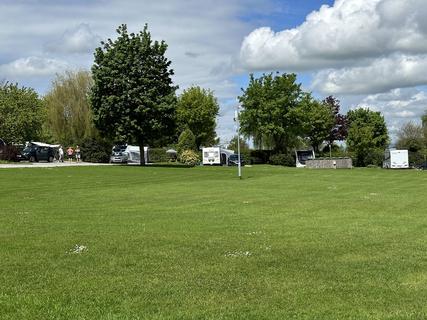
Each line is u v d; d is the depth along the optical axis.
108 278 8.66
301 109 76.56
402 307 7.11
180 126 91.62
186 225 14.88
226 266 9.51
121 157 70.69
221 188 29.97
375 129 100.12
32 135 72.12
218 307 7.13
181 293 7.79
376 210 18.88
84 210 18.72
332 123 95.00
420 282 8.39
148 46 59.75
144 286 8.17
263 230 13.93
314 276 8.77
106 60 59.62
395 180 38.38
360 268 9.35
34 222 15.38
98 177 39.41
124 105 58.62
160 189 29.02
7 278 8.66
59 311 6.95
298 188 30.16
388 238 12.60
